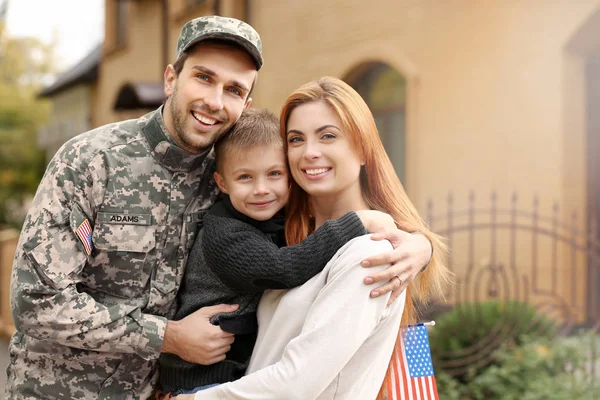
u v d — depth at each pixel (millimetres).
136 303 2074
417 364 2146
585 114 6164
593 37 5867
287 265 1833
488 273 6348
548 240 6035
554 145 6055
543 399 3811
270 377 1730
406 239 1894
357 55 7984
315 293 1833
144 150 2098
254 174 2016
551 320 4758
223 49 2035
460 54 6797
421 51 7188
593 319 5855
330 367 1702
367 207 2104
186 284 2125
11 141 20844
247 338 2064
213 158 2236
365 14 7891
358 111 1956
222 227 1973
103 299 2084
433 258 2088
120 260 2057
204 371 2002
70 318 1913
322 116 1941
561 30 5988
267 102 9531
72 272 1958
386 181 2070
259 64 2102
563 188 5996
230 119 2068
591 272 6137
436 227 6797
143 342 1961
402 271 1802
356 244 1808
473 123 6680
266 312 1968
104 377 2088
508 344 4387
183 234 2133
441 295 2604
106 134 2090
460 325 4523
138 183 2076
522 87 6293
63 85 18062
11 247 7270
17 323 1947
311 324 1750
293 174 2012
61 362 2080
